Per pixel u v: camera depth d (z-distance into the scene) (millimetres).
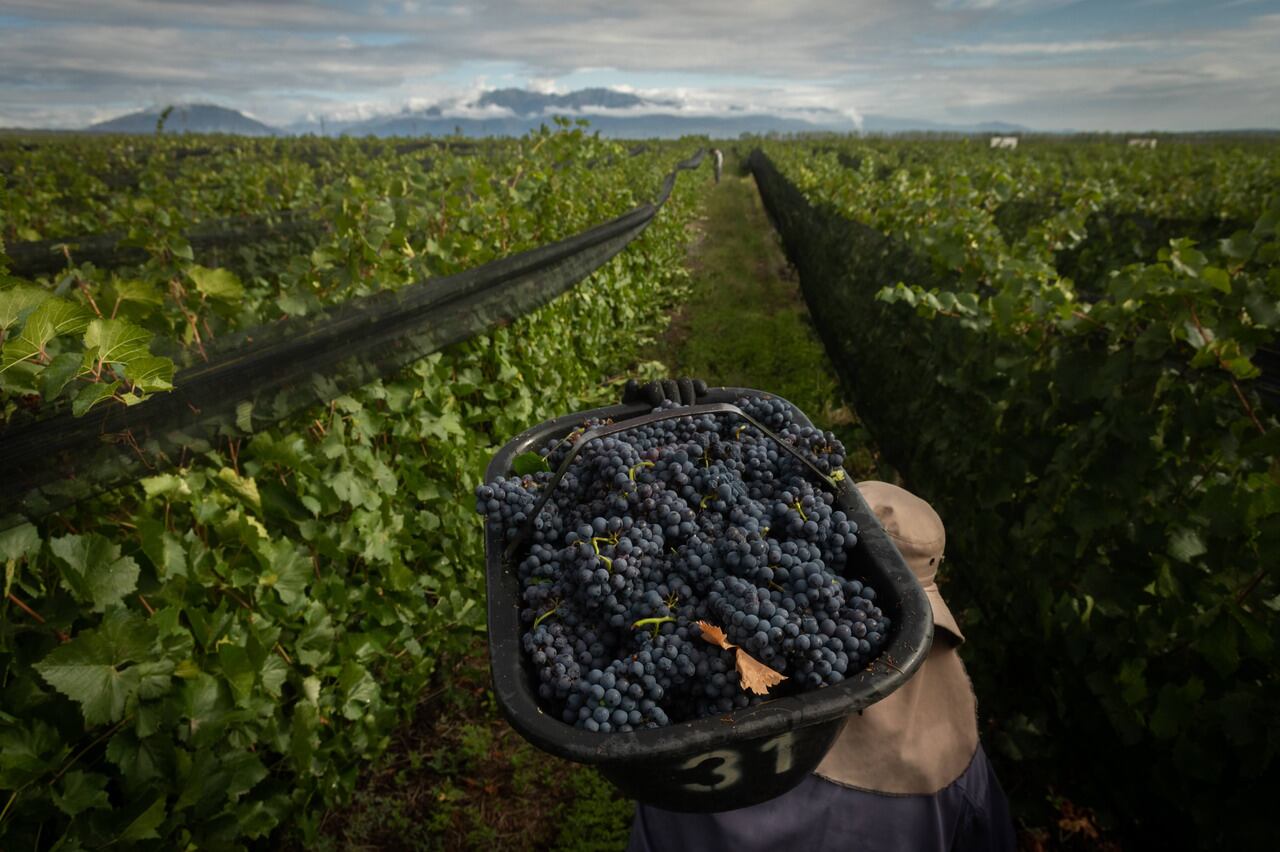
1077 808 3324
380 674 3701
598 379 8328
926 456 5059
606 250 8172
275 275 6863
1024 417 3693
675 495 1608
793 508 1590
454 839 3367
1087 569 2951
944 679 2090
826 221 11094
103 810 2223
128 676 2207
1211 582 2428
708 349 9727
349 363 3279
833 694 1238
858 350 7523
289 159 24031
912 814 1971
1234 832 2312
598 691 1268
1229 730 2289
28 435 1985
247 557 2871
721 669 1311
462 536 4375
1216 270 2672
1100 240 9930
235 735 2738
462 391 4605
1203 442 2695
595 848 3270
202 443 2508
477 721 3979
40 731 2092
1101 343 3227
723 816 1972
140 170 18656
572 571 1472
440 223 5430
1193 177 17281
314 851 3242
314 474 3209
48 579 2174
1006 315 3789
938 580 4715
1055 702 3396
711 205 29781
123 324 1961
